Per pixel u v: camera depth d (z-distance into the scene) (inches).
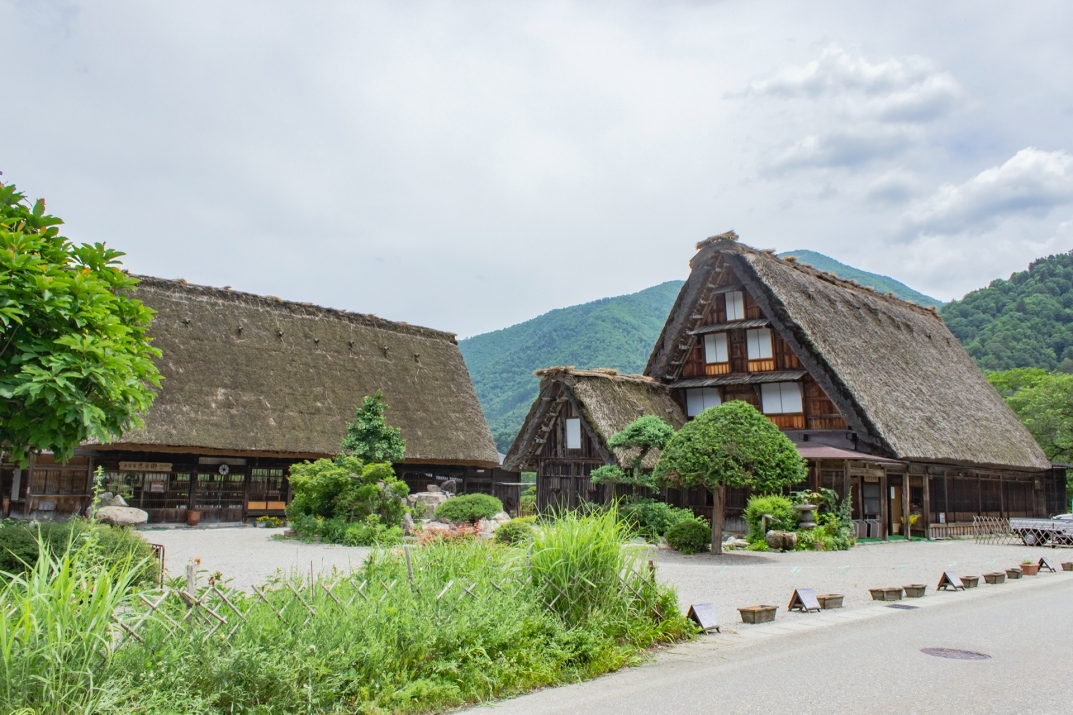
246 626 225.1
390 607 257.1
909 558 721.6
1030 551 849.5
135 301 337.4
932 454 949.8
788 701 240.7
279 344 1221.7
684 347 1118.4
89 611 188.7
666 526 799.1
